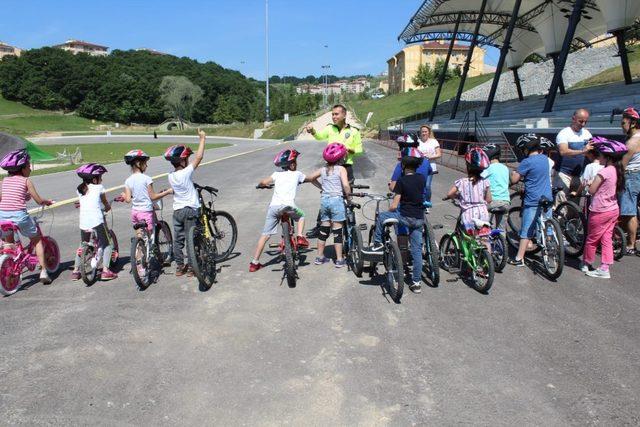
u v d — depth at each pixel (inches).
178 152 232.5
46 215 434.9
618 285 219.9
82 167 237.9
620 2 1010.7
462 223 226.4
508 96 2468.0
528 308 196.7
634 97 714.2
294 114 4714.6
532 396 135.6
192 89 4795.8
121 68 5693.9
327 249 295.6
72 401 138.1
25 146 1504.7
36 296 225.0
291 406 133.3
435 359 157.0
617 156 221.1
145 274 232.1
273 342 171.6
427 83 3836.1
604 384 140.8
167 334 179.9
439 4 1321.4
